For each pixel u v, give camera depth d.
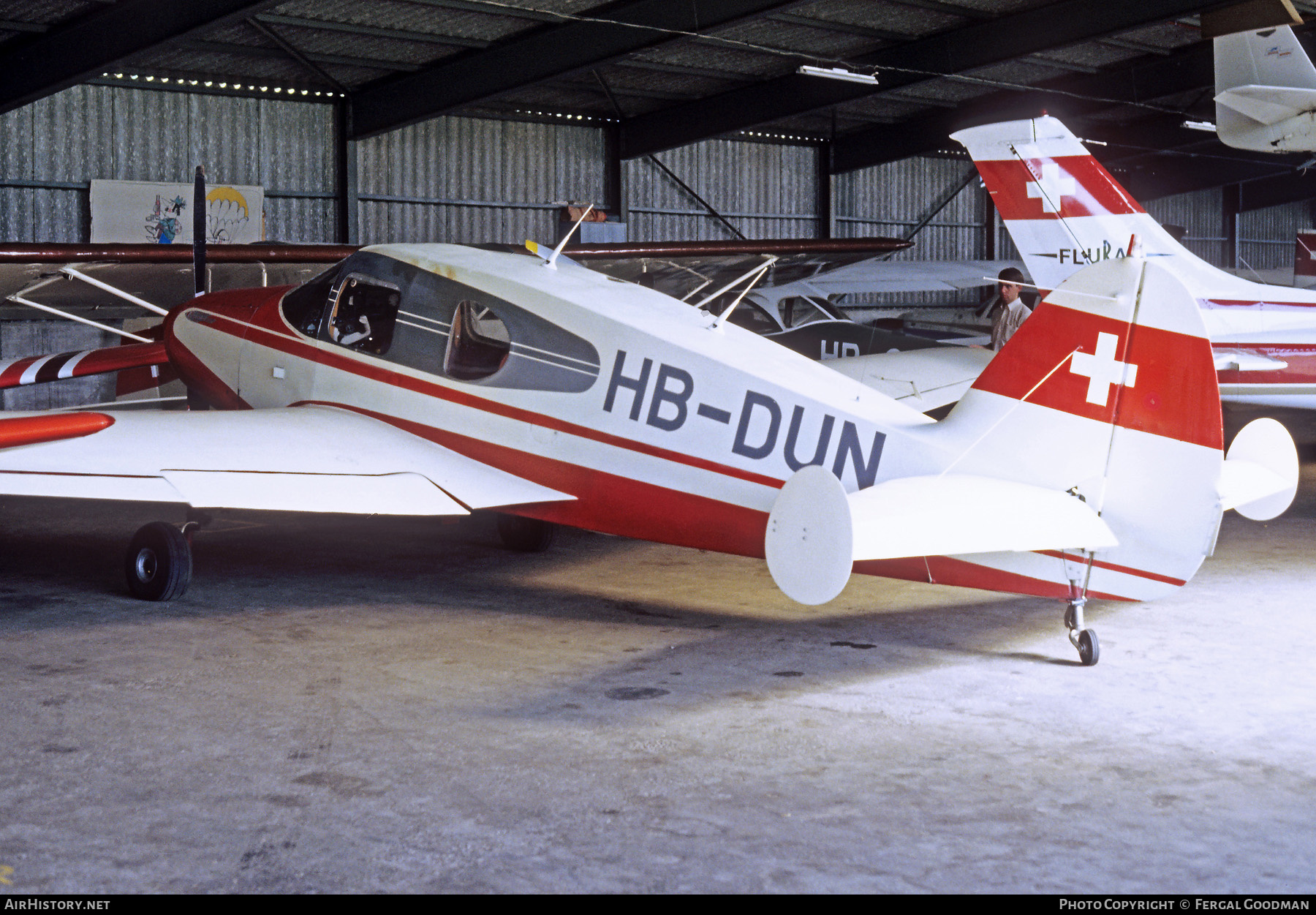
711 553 8.09
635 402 5.84
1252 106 13.91
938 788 3.85
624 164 20.98
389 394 6.69
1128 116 24.83
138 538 6.54
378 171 18.19
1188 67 19.81
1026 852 3.38
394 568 7.52
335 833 3.48
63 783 3.85
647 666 5.30
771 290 12.41
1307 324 10.92
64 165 15.70
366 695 4.84
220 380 7.65
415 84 16.91
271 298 7.54
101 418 6.05
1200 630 5.95
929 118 22.86
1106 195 10.63
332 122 17.69
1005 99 22.09
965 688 4.97
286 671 5.18
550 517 6.38
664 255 11.89
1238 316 10.98
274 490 5.77
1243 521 9.31
